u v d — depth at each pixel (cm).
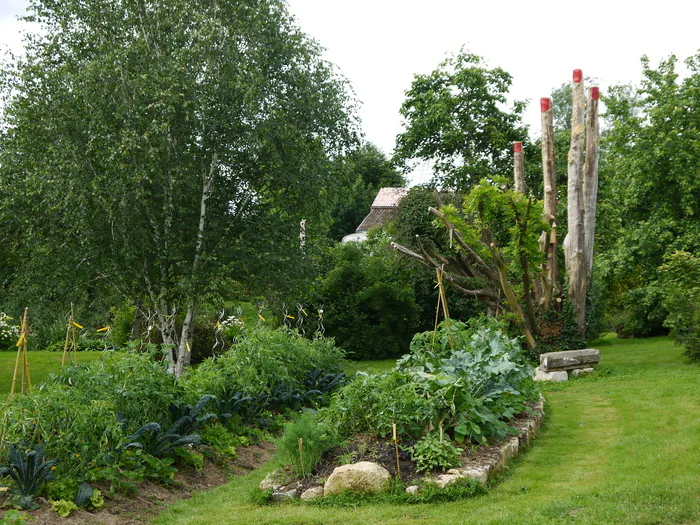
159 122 1605
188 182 1645
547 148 1944
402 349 2684
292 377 1234
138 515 643
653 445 809
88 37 1712
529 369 1070
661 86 2691
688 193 2550
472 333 1215
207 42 1669
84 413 675
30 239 1619
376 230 2817
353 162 1972
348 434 779
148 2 1764
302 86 1797
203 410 945
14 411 653
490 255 1880
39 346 2566
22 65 1653
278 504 659
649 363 1844
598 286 2814
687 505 539
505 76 2838
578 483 670
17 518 557
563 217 2700
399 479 666
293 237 1808
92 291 1811
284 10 1844
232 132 1684
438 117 2741
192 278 1633
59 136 1598
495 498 621
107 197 1550
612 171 3061
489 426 790
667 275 1817
